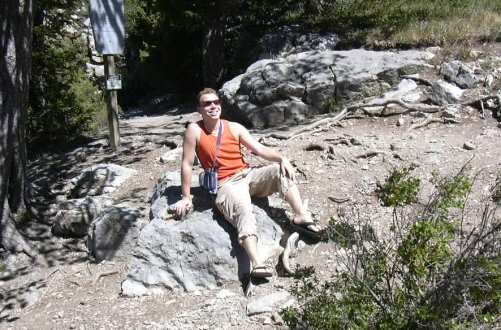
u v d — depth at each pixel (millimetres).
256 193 4949
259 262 4367
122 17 7754
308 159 6297
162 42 16453
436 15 11461
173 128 9578
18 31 6047
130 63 19047
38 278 5262
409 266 3119
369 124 7406
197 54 16141
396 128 7113
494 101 7129
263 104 8414
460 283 2846
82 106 10297
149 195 6141
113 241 5301
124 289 4719
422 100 7773
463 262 2926
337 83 8297
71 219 5793
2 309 4906
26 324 4629
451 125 6953
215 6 13758
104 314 4535
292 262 4637
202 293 4555
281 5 14797
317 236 4770
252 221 4492
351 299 3039
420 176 5543
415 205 4875
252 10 14945
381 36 10938
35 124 9383
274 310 4113
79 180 6855
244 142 4832
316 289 3570
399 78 8398
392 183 3424
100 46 7668
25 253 5625
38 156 8664
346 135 6941
